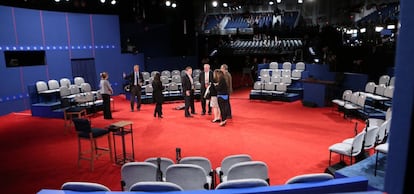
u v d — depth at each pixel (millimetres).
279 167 6863
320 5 28250
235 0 26141
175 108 13336
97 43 16516
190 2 24094
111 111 12727
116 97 16750
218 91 10133
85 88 13578
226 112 10344
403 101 2334
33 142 9133
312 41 21750
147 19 21312
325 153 7660
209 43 26688
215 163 7203
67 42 15250
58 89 13398
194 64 20500
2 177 6707
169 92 15039
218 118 10828
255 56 25594
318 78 14445
